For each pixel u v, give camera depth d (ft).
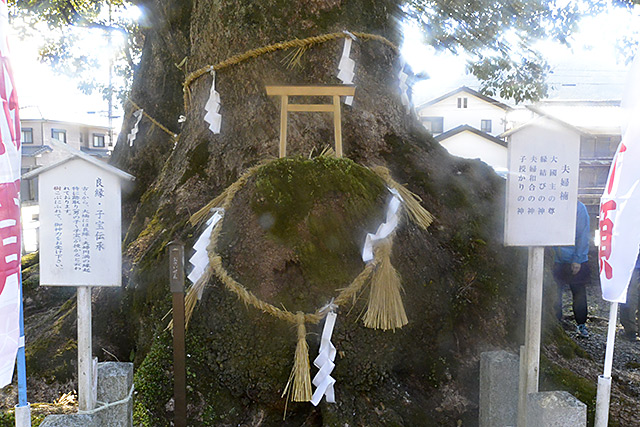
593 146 55.26
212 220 9.37
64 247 7.86
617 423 10.93
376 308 8.53
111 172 7.77
